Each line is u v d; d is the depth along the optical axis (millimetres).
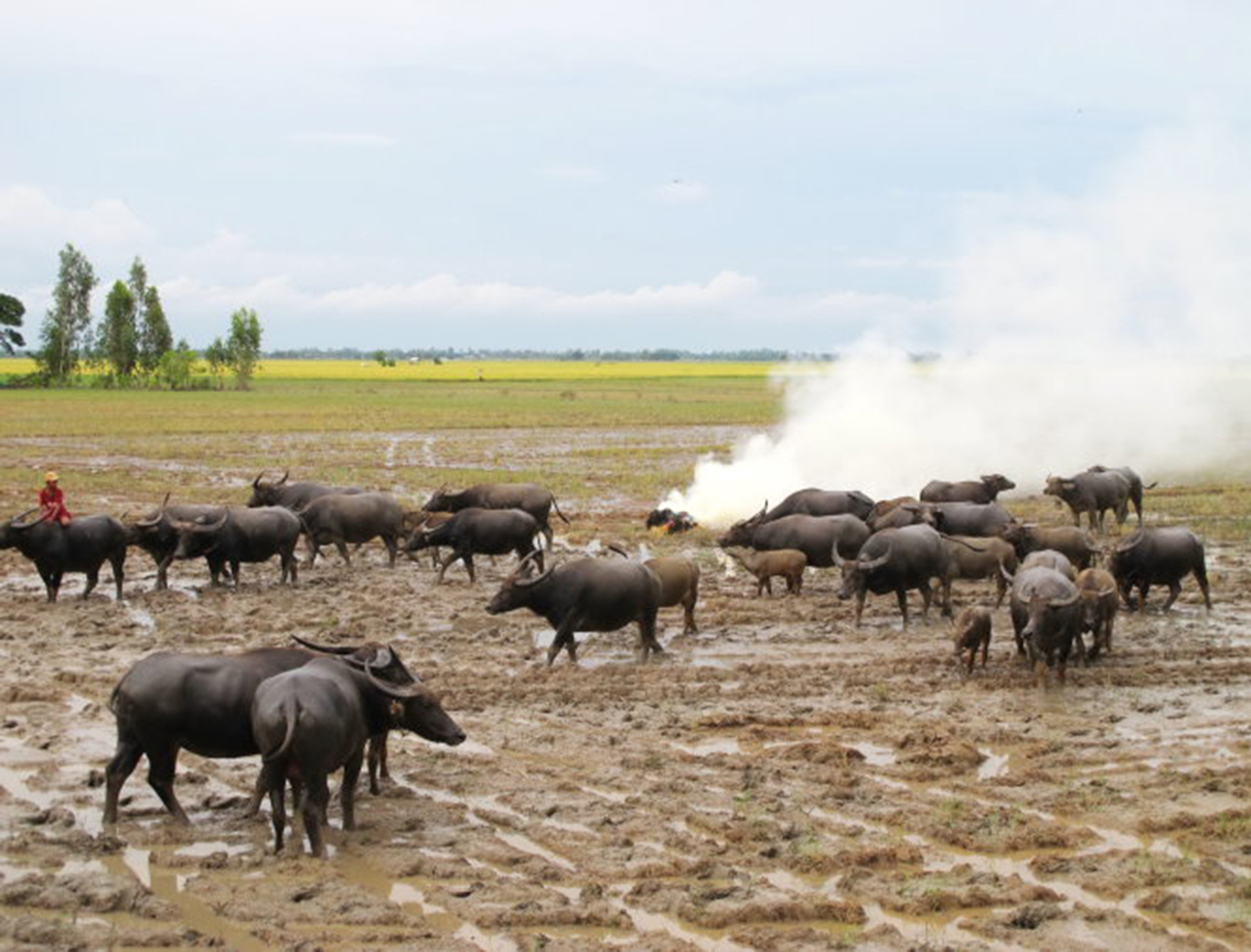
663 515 31828
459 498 28578
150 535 23328
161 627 20469
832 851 11234
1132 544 21688
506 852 11305
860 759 13945
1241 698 16516
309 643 12414
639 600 18188
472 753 14258
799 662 18594
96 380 135625
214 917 10078
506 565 27141
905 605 21109
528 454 55438
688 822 12117
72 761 13781
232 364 136500
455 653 18984
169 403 98562
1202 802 12531
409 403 100562
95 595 23406
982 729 15000
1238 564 27031
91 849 11312
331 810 12477
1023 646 18625
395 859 11133
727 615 21562
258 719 11109
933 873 10836
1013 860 11227
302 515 26344
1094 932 9719
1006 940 9617
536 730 15039
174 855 11227
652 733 15023
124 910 10180
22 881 10492
